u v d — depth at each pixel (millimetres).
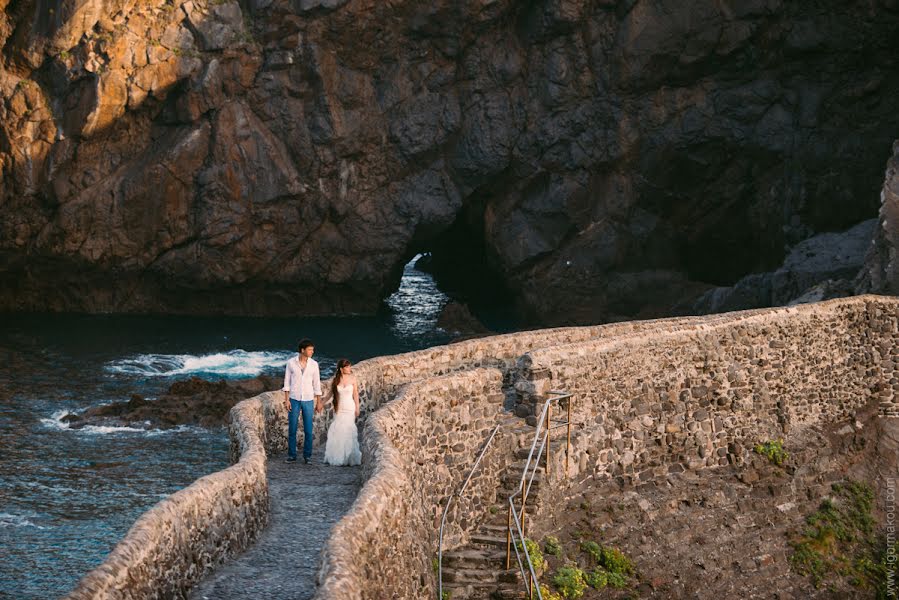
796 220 39750
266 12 40625
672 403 19016
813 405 21297
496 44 42719
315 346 39406
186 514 8805
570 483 17094
